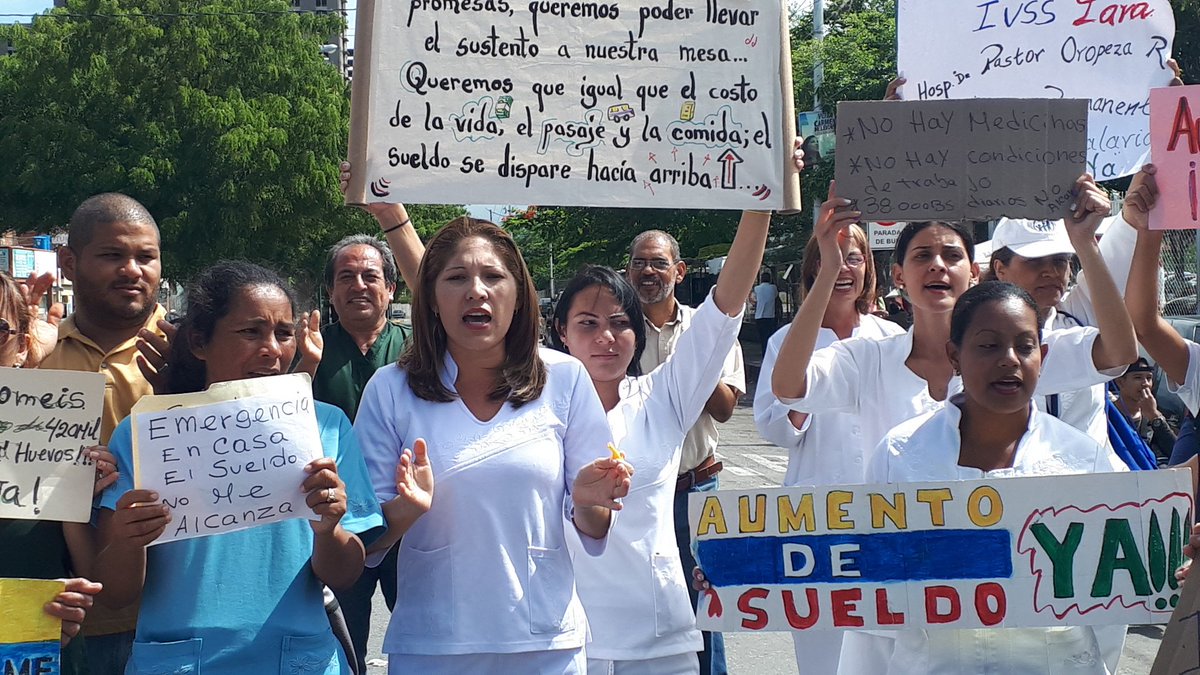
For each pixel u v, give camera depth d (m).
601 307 3.90
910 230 3.90
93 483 2.85
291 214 30.81
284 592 2.88
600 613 3.58
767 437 4.24
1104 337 3.46
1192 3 15.58
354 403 4.96
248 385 2.80
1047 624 3.04
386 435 3.09
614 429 3.69
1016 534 3.05
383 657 5.90
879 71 19.50
